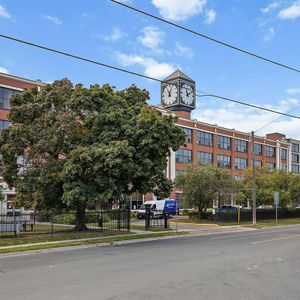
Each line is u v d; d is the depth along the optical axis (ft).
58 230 83.41
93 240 67.97
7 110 145.89
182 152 220.02
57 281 32.24
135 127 71.67
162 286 30.01
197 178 135.74
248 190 142.72
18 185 76.79
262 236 78.38
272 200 144.97
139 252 52.70
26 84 151.02
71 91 78.95
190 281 31.91
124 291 28.35
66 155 77.97
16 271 37.88
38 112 78.89
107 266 40.14
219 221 131.64
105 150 67.41
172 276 34.14
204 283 31.14
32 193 78.38
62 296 26.96
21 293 27.96
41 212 86.53
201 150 232.53
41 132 75.61
